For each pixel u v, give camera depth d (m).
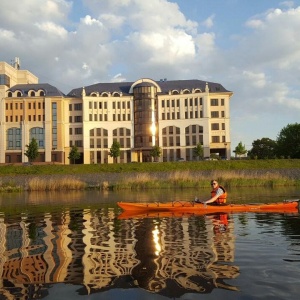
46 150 93.06
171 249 10.84
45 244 12.04
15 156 93.25
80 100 97.06
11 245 11.95
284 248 10.83
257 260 9.41
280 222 16.08
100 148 95.88
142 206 20.98
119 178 52.81
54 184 43.91
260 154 107.69
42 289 7.57
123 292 7.28
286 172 53.62
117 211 21.23
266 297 6.89
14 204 27.05
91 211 21.59
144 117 95.06
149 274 8.37
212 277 8.07
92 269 8.89
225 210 20.31
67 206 24.80
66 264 9.41
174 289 7.38
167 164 64.88
